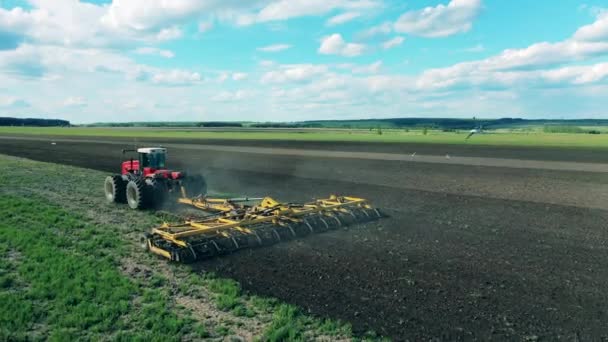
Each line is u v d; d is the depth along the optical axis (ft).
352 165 109.70
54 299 25.43
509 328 22.74
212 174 90.58
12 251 33.99
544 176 87.81
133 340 20.89
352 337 21.72
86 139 240.32
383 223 46.01
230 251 35.65
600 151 160.04
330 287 28.14
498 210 53.26
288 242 38.65
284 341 21.18
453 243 38.24
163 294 26.81
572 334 22.13
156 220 45.83
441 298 26.43
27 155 129.70
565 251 35.96
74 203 54.34
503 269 31.50
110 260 32.71
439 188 71.61
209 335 21.76
